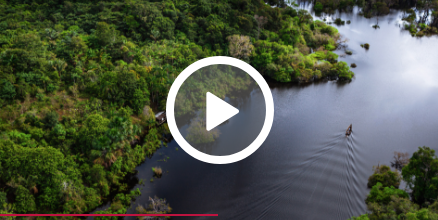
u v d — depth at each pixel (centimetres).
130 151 7188
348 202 6272
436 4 17325
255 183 6806
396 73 12150
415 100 10331
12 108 7538
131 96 8381
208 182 6881
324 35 14200
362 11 18738
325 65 11750
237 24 12619
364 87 11138
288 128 8762
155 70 9125
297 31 13562
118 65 9488
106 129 6812
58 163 6147
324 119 9231
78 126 7475
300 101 10212
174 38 11575
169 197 6494
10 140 6309
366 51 13900
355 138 8344
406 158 7538
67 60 9588
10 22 12369
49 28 11538
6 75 8100
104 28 10456
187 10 13175
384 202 5800
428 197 5788
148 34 11525
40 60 8881
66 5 14150
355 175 7044
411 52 13850
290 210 6094
